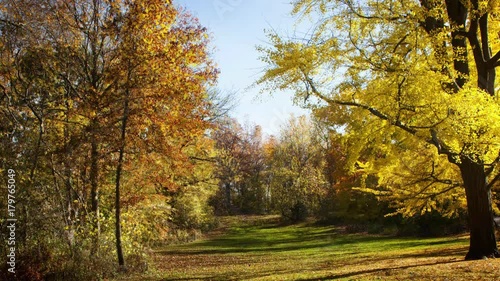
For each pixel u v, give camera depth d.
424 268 9.11
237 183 58.66
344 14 8.59
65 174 12.94
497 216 18.67
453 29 8.28
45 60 13.12
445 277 7.78
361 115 8.58
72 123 13.70
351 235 26.45
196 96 14.98
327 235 27.78
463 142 8.43
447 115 7.86
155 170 15.79
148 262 14.01
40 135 11.73
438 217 23.20
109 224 14.65
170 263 16.42
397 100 8.00
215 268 14.19
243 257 17.89
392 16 8.60
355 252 17.08
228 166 46.34
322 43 8.60
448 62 8.51
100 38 14.27
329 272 10.14
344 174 27.41
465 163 10.47
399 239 21.81
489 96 8.12
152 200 16.94
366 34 8.82
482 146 8.46
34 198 11.23
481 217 10.34
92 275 11.05
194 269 14.14
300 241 25.05
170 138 15.08
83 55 14.36
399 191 12.62
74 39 13.91
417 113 8.11
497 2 8.62
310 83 8.56
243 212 56.03
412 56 8.44
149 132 14.12
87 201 15.46
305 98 8.64
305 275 9.84
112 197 16.20
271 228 37.47
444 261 10.54
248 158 56.31
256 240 27.11
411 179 11.93
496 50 10.88
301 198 40.09
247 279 10.12
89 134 12.91
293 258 16.33
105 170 14.50
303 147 45.44
